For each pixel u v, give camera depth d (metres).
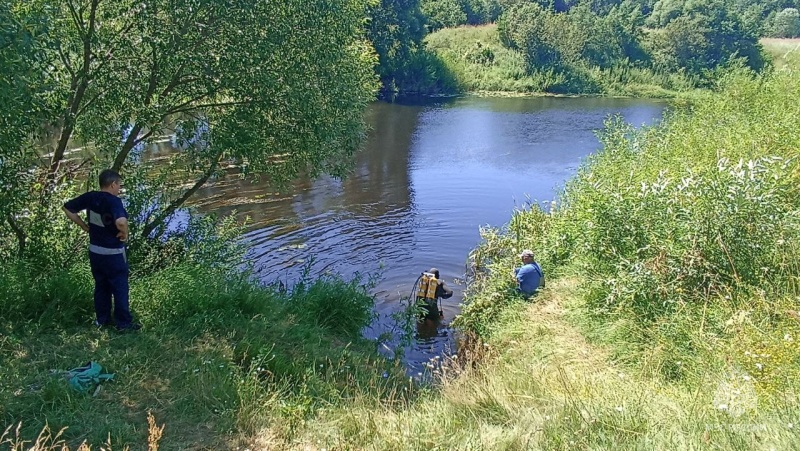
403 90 48.88
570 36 57.00
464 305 10.20
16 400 5.14
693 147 12.87
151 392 5.63
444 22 67.50
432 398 6.27
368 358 7.75
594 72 56.09
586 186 10.70
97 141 9.23
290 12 9.20
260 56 8.95
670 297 7.41
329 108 10.04
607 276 8.30
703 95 19.19
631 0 95.62
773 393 5.01
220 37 8.94
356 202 17.31
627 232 8.55
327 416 5.63
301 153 10.24
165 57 8.64
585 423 4.77
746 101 16.73
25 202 8.20
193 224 10.30
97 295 6.57
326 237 14.34
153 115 8.84
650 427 4.63
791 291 6.93
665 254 7.75
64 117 8.72
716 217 7.66
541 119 35.22
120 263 6.48
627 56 60.34
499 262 11.35
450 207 17.06
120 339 6.43
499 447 4.59
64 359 5.91
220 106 9.82
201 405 5.50
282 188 10.84
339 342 8.52
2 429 4.81
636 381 6.18
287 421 5.46
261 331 7.38
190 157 9.94
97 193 6.35
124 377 5.77
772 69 19.66
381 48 45.44
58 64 9.18
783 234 7.51
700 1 63.22
